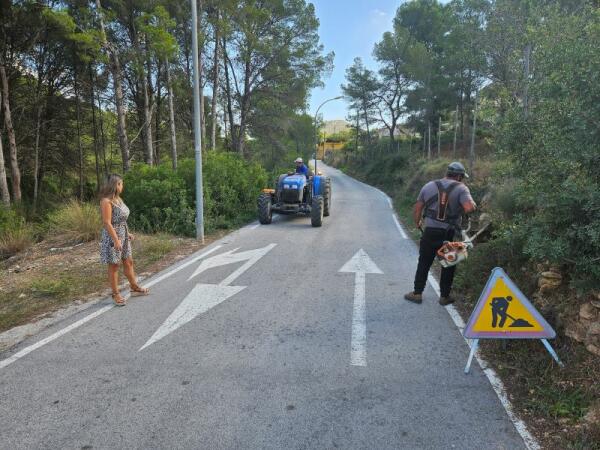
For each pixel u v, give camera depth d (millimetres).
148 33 14211
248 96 25312
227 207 12484
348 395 3311
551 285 4094
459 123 37250
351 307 5266
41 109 19594
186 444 2758
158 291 5961
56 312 5188
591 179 3586
